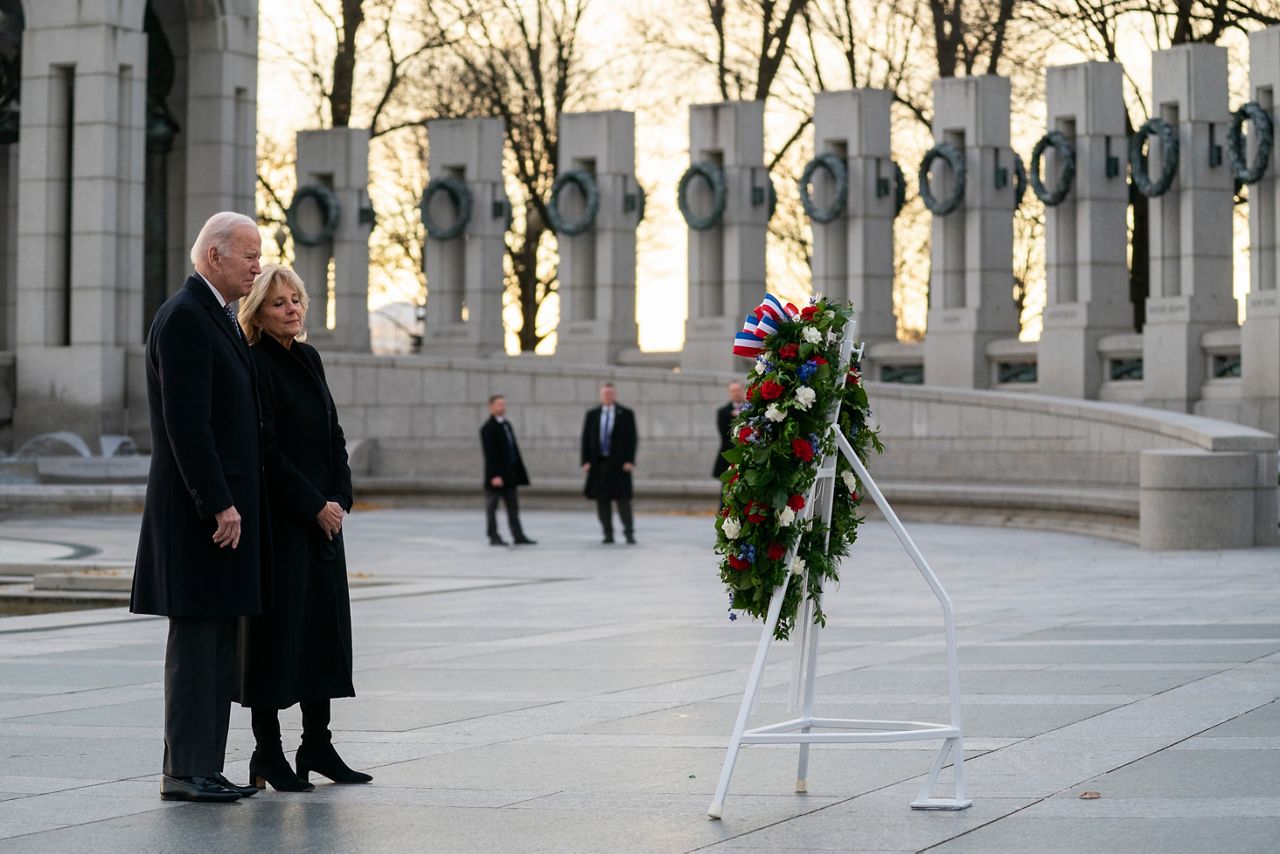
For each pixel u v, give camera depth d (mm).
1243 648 11953
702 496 33188
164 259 41594
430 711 9898
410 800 7539
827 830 6832
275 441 7871
